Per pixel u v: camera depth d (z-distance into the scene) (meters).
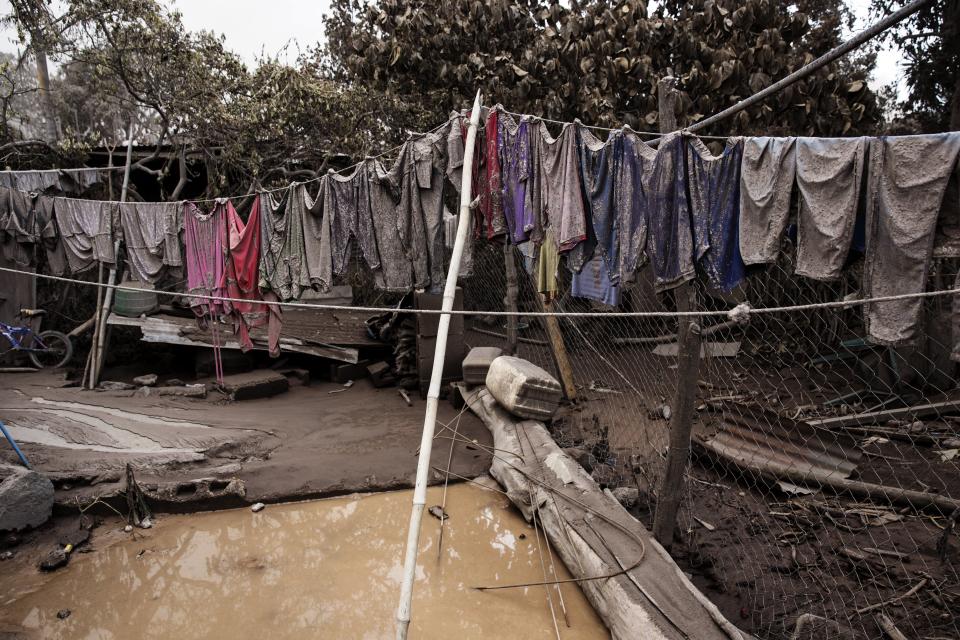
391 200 5.00
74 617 3.46
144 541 4.36
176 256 6.57
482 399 6.89
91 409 6.88
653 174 3.13
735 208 2.86
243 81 9.38
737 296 7.12
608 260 3.53
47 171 7.41
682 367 3.57
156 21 8.30
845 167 2.33
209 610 3.52
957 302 2.06
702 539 4.00
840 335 6.95
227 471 5.30
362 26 8.67
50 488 4.51
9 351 9.24
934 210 2.10
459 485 5.27
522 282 9.02
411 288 5.11
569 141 3.58
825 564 3.61
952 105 9.49
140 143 10.02
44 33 8.84
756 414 5.25
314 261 5.62
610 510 4.07
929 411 5.41
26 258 6.96
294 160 10.48
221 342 8.98
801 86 6.55
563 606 3.51
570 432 6.21
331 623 3.37
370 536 4.40
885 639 2.90
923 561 3.54
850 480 4.44
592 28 7.38
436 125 9.38
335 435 6.48
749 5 6.64
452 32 7.92
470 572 3.90
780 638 2.95
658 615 2.91
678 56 7.38
